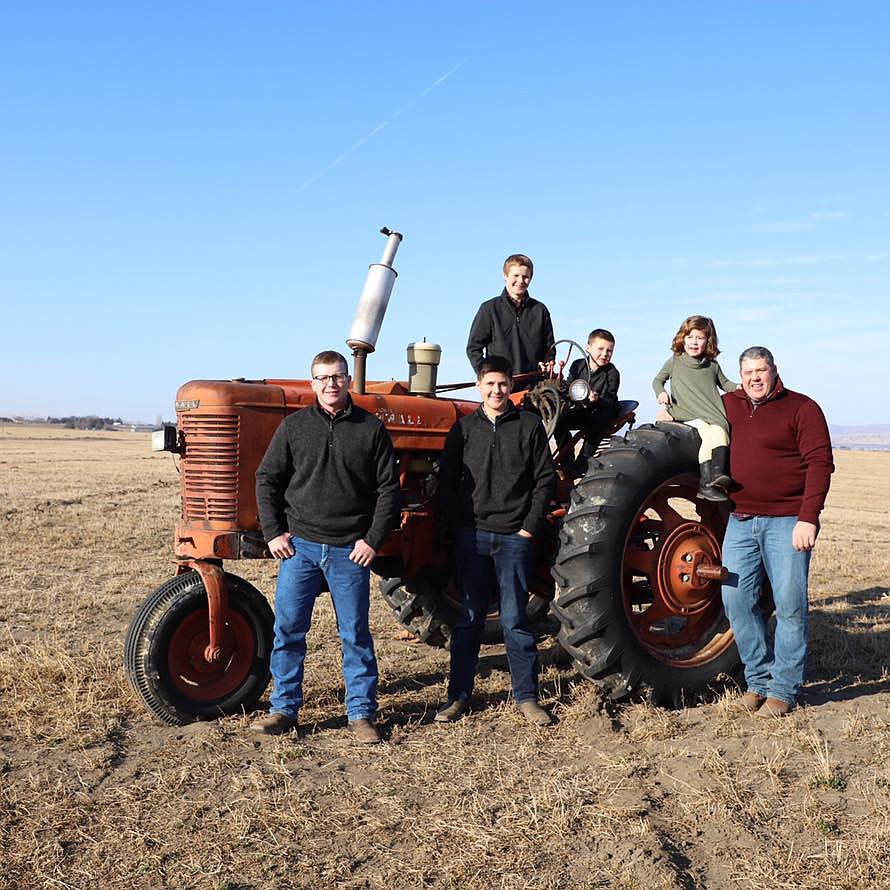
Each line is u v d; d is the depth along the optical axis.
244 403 4.64
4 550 10.59
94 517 14.45
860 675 5.54
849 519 19.34
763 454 4.68
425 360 5.61
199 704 4.47
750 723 4.52
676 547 5.07
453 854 3.09
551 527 5.41
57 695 4.81
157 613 4.40
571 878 2.95
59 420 184.38
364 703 4.36
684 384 5.31
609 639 4.64
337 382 4.30
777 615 4.68
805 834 3.25
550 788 3.62
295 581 4.37
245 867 3.01
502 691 5.11
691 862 3.06
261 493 4.35
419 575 5.30
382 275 5.14
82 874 2.96
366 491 4.42
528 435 4.64
